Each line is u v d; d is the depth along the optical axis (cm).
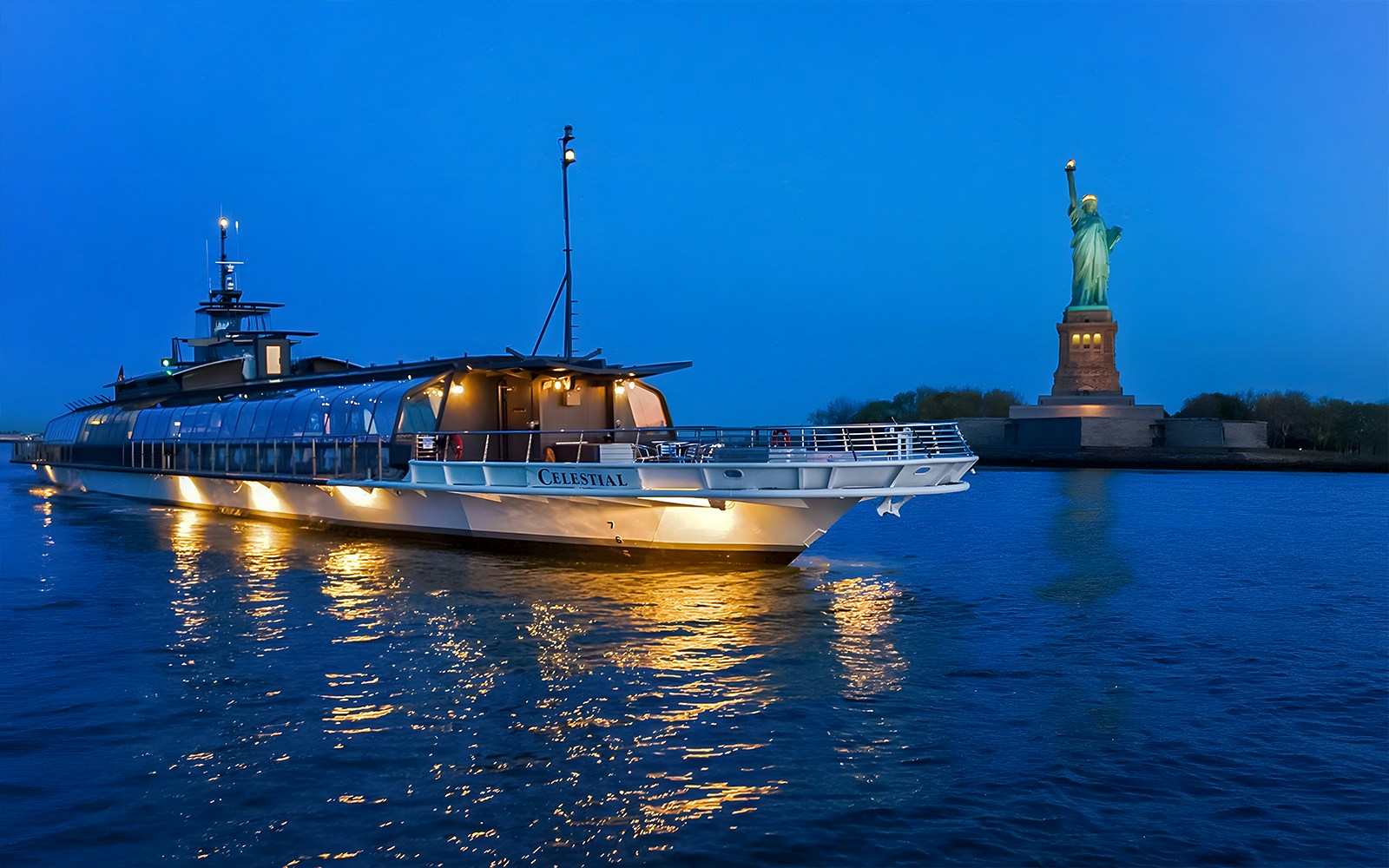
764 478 2191
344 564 2558
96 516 4041
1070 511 4884
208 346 4897
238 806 1034
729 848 955
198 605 2033
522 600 2075
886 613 2061
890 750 1220
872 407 15588
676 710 1351
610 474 2328
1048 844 977
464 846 952
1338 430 12250
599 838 970
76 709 1332
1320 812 1060
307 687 1434
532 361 2802
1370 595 2395
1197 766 1185
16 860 915
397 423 2775
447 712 1329
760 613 1989
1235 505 5350
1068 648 1778
